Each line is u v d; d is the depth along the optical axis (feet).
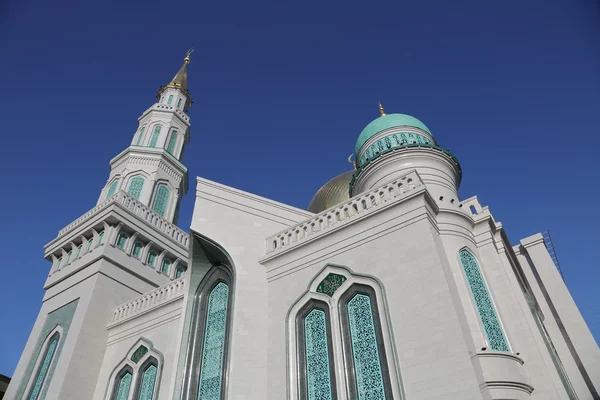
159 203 85.61
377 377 33.19
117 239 70.38
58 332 63.10
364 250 40.37
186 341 46.44
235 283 45.91
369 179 56.59
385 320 35.22
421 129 60.29
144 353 55.83
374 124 63.41
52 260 78.54
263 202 54.90
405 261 36.99
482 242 44.06
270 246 49.37
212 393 41.11
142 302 61.87
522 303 39.19
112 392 55.01
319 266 42.52
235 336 41.83
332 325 38.01
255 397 38.47
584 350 43.73
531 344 36.35
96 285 63.57
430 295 33.78
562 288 48.49
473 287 39.17
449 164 54.85
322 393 35.27
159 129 97.81
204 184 54.24
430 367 30.76
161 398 48.34
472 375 28.66
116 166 90.94
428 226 37.58
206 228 50.19
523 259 53.72
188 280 51.31
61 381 53.78
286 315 41.39
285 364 38.09
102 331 61.57
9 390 60.13
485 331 36.11
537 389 34.24
